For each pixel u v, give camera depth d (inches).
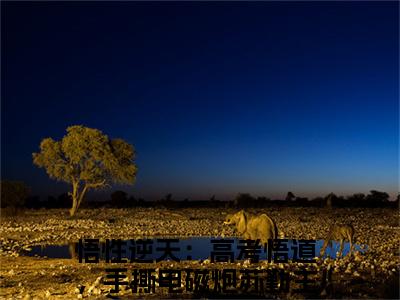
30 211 2241.6
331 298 473.7
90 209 2454.5
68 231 1284.4
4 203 2030.0
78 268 706.8
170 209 2399.1
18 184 2065.7
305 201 2760.8
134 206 2785.4
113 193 2935.5
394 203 2491.4
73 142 1795.0
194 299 482.3
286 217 1761.8
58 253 925.2
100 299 490.3
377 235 1155.3
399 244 958.4
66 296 511.8
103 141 1850.4
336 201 2571.4
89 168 1833.2
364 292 501.4
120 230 1311.5
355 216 1796.3
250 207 2477.9
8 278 626.5
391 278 526.9
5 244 1035.3
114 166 1843.0
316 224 1469.0
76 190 1881.2
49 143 1835.6
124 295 505.7
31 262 784.3
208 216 1889.8
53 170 1836.9
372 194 2527.1
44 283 590.2
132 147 1968.5
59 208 2628.0
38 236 1173.7
